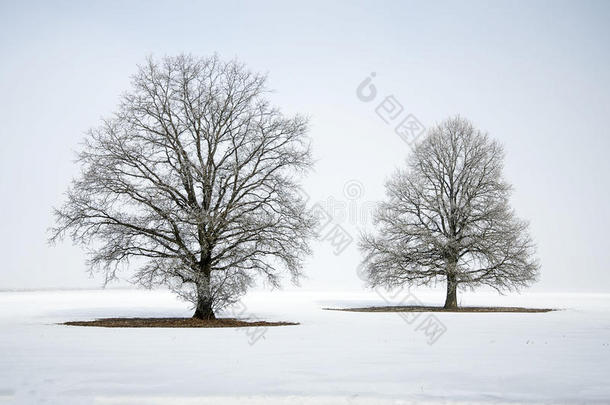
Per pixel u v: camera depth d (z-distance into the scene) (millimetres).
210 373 11352
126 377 10875
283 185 27141
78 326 23766
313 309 40062
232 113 28000
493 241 38250
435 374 11422
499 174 40250
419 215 41094
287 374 11297
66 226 26109
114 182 25891
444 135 41750
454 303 39812
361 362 13016
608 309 40000
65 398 9312
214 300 26422
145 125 27156
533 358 13852
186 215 25016
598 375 11414
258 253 27141
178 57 27953
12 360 13008
